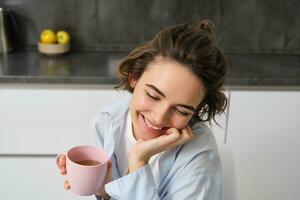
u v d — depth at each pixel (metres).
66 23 2.03
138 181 0.84
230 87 1.65
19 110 1.64
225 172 1.08
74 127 1.69
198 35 0.80
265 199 1.87
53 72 1.64
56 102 1.64
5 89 1.60
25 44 2.05
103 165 0.81
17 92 1.61
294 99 1.68
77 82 1.59
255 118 1.70
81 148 0.85
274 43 2.11
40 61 1.84
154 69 0.79
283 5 2.04
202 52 0.76
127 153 1.04
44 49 1.92
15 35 2.02
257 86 1.66
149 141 0.84
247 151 1.76
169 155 0.93
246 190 1.85
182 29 0.83
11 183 1.78
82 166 0.79
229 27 2.07
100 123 1.10
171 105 0.78
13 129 1.67
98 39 2.07
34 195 1.82
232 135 1.73
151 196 0.84
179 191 0.86
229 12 2.04
